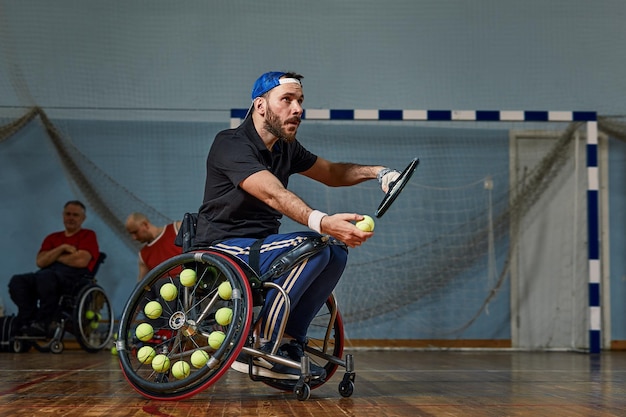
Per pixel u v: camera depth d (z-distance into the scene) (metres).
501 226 10.41
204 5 10.77
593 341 9.42
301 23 10.77
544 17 10.84
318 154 10.56
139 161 10.58
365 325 10.13
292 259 3.46
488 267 10.34
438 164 10.54
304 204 3.35
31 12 10.66
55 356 8.18
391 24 10.79
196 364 3.44
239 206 3.67
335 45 10.75
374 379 5.00
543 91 10.76
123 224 10.45
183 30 10.75
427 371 5.84
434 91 10.72
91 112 10.60
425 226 10.40
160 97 10.66
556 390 4.19
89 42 10.69
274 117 3.73
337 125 10.59
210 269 3.62
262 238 3.73
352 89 10.70
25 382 4.60
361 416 2.93
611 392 4.07
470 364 6.82
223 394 3.85
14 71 10.56
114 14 10.73
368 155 10.57
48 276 9.00
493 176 10.50
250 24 10.76
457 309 10.25
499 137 10.56
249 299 3.35
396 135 10.60
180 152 10.62
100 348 9.16
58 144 10.51
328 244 3.56
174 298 3.59
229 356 3.32
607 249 10.47
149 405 3.30
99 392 3.93
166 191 10.56
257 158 3.69
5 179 10.46
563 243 10.40
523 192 10.47
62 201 10.49
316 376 3.70
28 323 8.98
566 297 10.33
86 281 9.29
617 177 10.60
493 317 10.26
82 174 10.50
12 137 10.50
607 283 10.43
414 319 10.20
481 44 10.78
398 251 10.32
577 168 10.38
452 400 3.59
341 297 10.17
